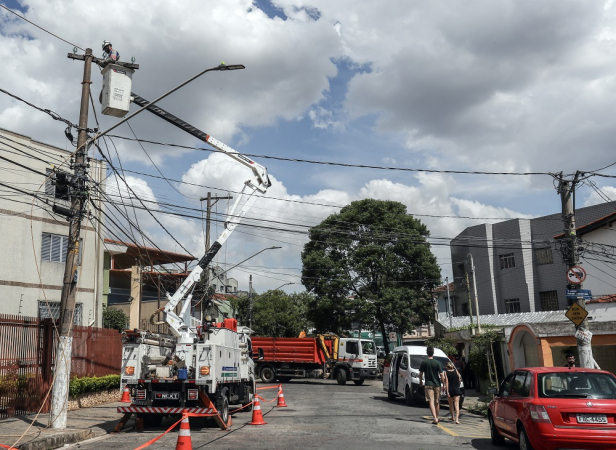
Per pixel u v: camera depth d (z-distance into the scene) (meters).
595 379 9.23
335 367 33.38
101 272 25.97
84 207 13.62
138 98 15.76
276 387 30.42
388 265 42.09
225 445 10.66
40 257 23.62
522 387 9.75
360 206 44.94
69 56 13.59
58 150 24.31
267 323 51.31
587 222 39.97
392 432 12.49
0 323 13.91
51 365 15.30
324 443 10.80
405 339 65.62
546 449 8.59
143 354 13.73
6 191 22.39
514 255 43.47
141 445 10.86
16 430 12.06
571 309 16.23
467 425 14.09
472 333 29.23
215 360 13.45
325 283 42.72
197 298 29.16
